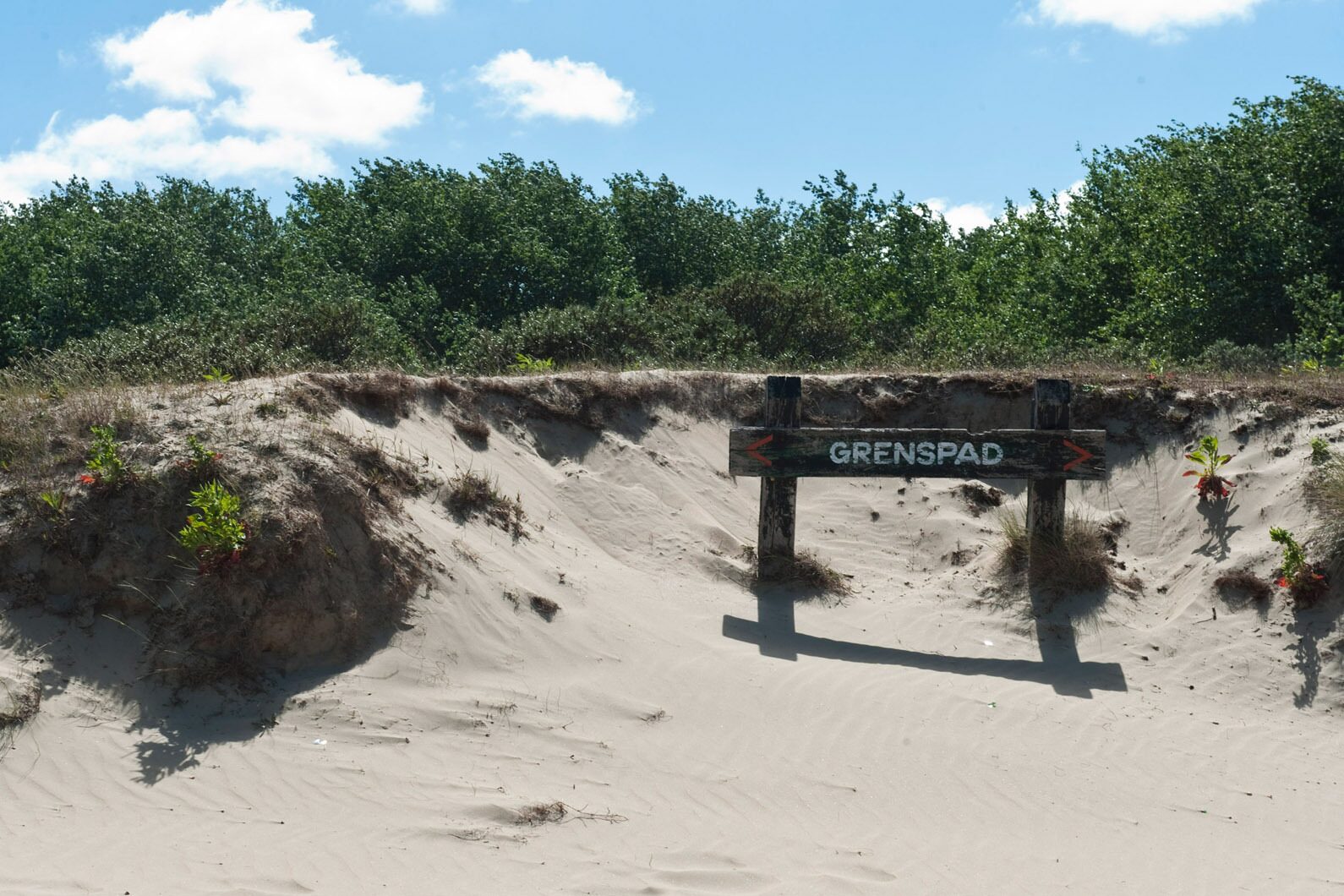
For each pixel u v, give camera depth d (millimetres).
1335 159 20141
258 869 5508
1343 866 6109
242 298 25719
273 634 7434
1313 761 7469
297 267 28234
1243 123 22266
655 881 5598
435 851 5773
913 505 11484
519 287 29172
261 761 6590
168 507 7789
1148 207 25750
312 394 9633
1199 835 6414
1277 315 20281
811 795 6664
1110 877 5891
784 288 20547
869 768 7043
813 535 11117
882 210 34719
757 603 9836
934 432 9945
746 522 11367
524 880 5547
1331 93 20891
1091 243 26484
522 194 31750
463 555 8695
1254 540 9773
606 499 10727
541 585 8906
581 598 8969
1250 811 6738
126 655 7230
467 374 12977
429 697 7406
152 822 5938
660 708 7691
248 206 36406
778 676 8297
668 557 10250
